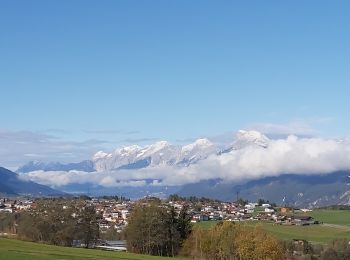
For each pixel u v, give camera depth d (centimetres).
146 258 12631
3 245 11719
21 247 11612
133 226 17762
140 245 17738
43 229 18188
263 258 15288
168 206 18788
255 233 15650
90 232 18662
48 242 18025
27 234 18425
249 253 15362
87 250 13600
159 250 17900
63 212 18550
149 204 18588
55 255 10119
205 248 16612
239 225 16475
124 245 19862
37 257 9144
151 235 17575
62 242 18250
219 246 16188
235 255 15938
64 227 18150
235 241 15762
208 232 16875
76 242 18762
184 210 18625
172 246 17850
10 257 8769
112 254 12744
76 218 18412
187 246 17312
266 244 15325
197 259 16625
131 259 11269
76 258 9869
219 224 17062
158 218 17688
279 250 15725
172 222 17888
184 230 18100
